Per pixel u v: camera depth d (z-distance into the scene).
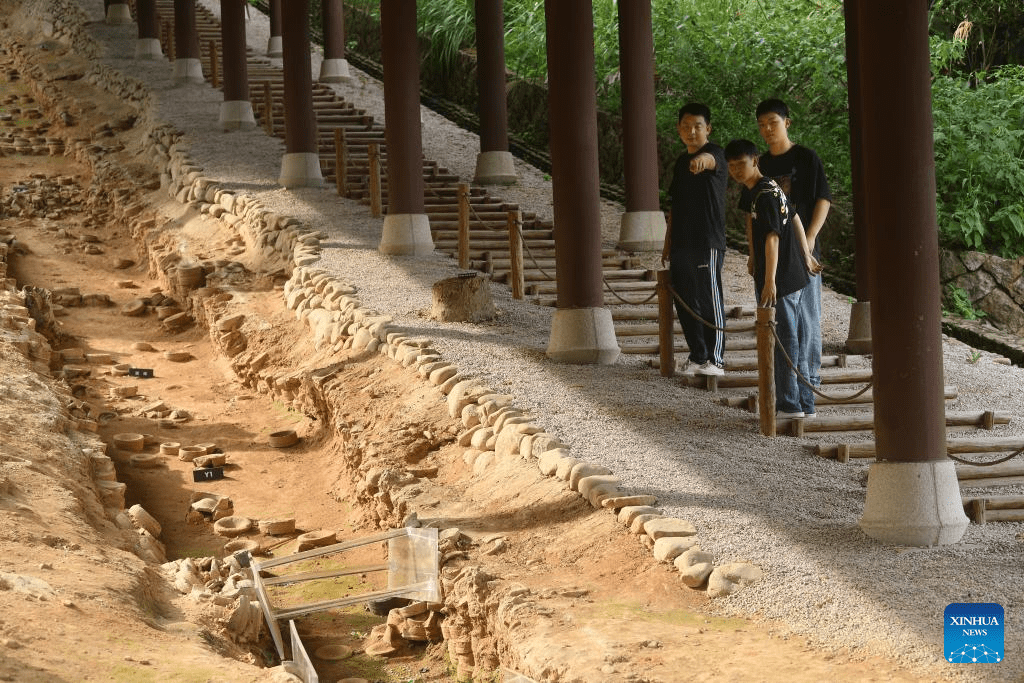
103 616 5.96
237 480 10.46
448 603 6.84
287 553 8.98
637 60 14.46
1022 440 7.96
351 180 17.48
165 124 20.47
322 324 12.29
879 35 6.52
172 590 7.22
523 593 6.28
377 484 8.89
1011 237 14.37
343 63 24.11
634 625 5.74
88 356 13.59
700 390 9.47
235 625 6.85
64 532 7.29
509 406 8.94
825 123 16.45
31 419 9.67
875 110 6.56
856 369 10.21
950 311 14.00
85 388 12.48
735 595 5.99
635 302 10.90
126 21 27.98
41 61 26.00
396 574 7.69
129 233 18.44
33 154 22.11
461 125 22.11
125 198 19.03
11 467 8.21
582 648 5.44
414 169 14.20
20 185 20.17
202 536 9.34
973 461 7.63
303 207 16.23
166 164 19.12
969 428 8.70
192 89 22.77
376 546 8.72
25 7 29.31
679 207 9.46
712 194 9.34
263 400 12.52
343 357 11.56
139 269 17.30
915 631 5.43
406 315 11.80
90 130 22.09
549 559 6.83
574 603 6.14
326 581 8.41
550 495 7.57
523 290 12.39
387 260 13.98
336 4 23.95
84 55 25.89
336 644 7.39
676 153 17.09
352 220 15.75
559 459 7.74
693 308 9.48
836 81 16.23
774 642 5.47
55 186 20.33
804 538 6.59
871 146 6.60
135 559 7.44
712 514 6.88
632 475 7.53
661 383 9.61
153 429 11.66
